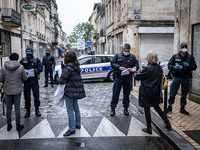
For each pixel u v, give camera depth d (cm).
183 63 536
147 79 444
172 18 1789
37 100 575
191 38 720
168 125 456
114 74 572
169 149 391
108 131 472
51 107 672
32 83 561
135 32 1772
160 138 439
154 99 445
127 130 478
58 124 514
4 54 1814
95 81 1311
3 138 438
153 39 1805
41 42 3659
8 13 1772
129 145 405
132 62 565
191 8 715
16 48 2162
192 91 730
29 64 553
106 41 3048
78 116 482
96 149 388
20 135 452
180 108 581
